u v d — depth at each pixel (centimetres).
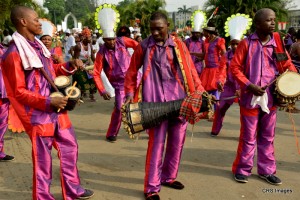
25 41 292
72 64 336
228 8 2131
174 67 339
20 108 304
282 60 371
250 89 362
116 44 527
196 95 324
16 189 383
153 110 325
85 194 356
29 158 477
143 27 2322
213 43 645
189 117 324
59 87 314
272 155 399
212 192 375
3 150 509
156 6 2339
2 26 1672
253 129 384
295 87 359
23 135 581
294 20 3334
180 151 371
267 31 359
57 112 306
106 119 695
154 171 348
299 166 444
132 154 493
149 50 334
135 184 397
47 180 315
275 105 382
